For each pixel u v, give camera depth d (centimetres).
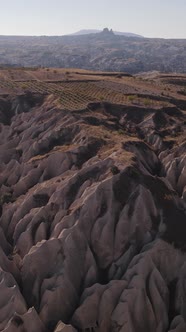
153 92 9575
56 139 7156
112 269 4734
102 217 5019
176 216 5053
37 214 5422
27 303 4606
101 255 4897
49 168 6488
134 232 4928
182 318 4341
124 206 5066
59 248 4812
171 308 4503
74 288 4609
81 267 4781
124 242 4912
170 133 7381
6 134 8150
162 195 5216
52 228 5238
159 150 6906
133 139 6725
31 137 7612
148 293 4422
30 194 5953
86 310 4356
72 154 6394
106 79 11006
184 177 5884
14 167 6938
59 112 7781
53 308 4406
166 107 8238
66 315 4450
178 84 12356
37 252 4825
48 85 9844
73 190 5538
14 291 4359
